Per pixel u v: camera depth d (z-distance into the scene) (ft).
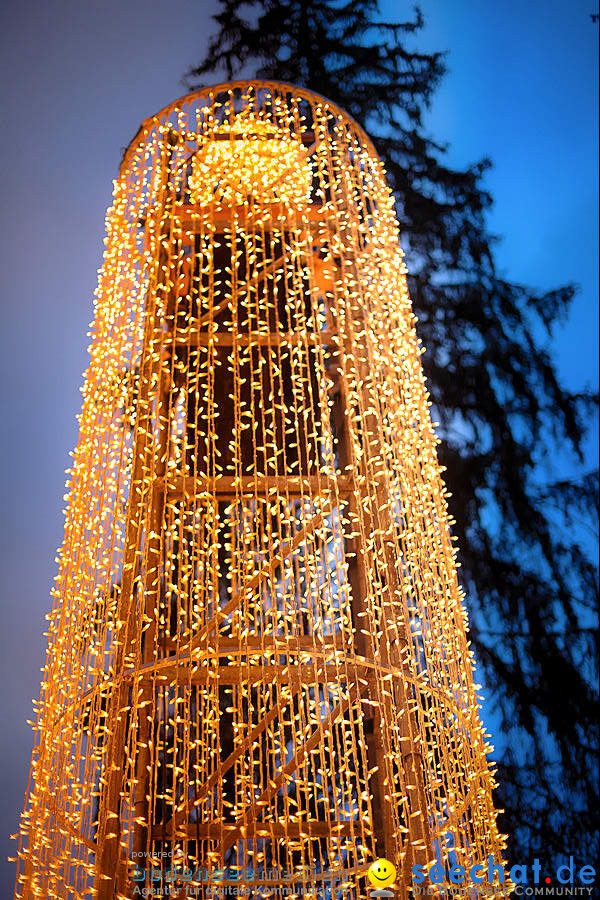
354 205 20.92
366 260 20.38
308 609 17.03
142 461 17.71
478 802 16.08
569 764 28.07
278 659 16.01
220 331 21.13
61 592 17.19
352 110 37.04
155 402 18.44
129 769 16.26
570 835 27.09
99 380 19.08
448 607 17.52
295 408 18.40
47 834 15.44
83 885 17.08
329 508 17.69
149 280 19.40
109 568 17.02
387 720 15.79
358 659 15.79
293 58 37.09
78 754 15.80
